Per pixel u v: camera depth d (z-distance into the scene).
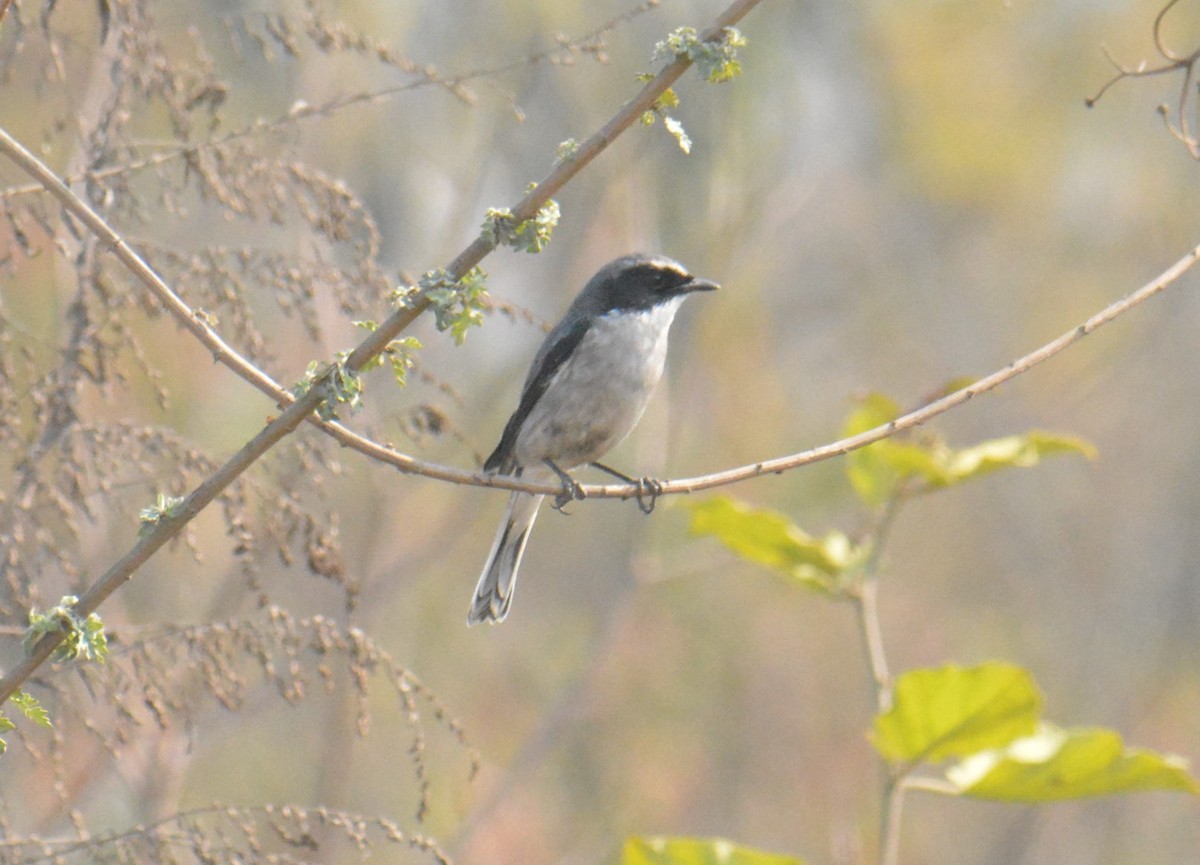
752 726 17.56
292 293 6.28
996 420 20.91
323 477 7.29
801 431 20.20
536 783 15.71
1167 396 20.92
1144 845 17.25
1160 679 19.42
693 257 14.80
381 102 9.73
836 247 21.20
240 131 6.37
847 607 18.89
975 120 19.30
